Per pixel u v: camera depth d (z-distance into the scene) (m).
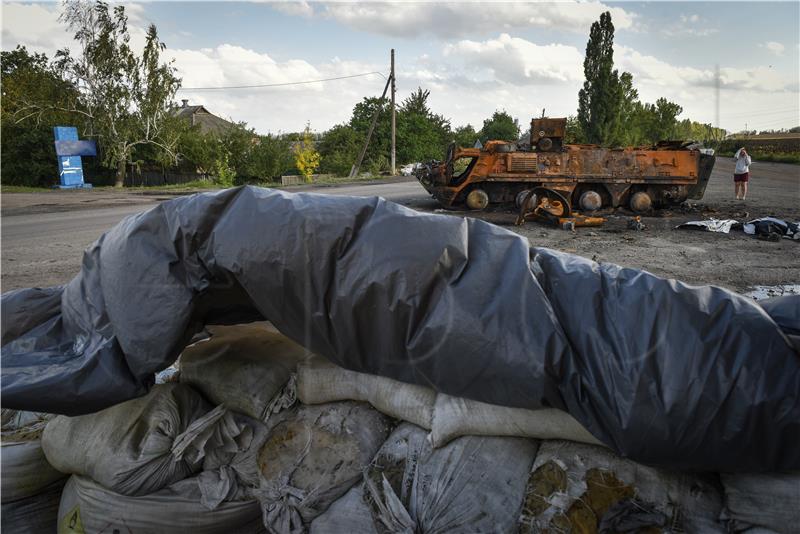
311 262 1.93
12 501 2.33
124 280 2.04
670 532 1.71
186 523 2.14
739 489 1.76
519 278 1.90
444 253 1.91
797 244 8.66
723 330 1.73
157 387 2.36
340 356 2.07
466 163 13.72
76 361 2.05
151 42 29.19
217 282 2.10
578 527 1.76
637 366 1.71
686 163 12.98
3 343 2.22
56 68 29.14
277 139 33.47
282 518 2.08
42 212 14.38
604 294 1.88
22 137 28.28
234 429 2.31
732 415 1.65
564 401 1.82
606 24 35.59
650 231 10.23
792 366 1.69
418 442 2.09
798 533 1.69
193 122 48.59
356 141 37.81
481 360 1.84
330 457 2.14
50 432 2.30
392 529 1.90
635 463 1.84
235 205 2.06
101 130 29.34
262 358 2.45
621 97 35.84
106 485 2.12
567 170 12.95
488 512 1.86
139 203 17.19
